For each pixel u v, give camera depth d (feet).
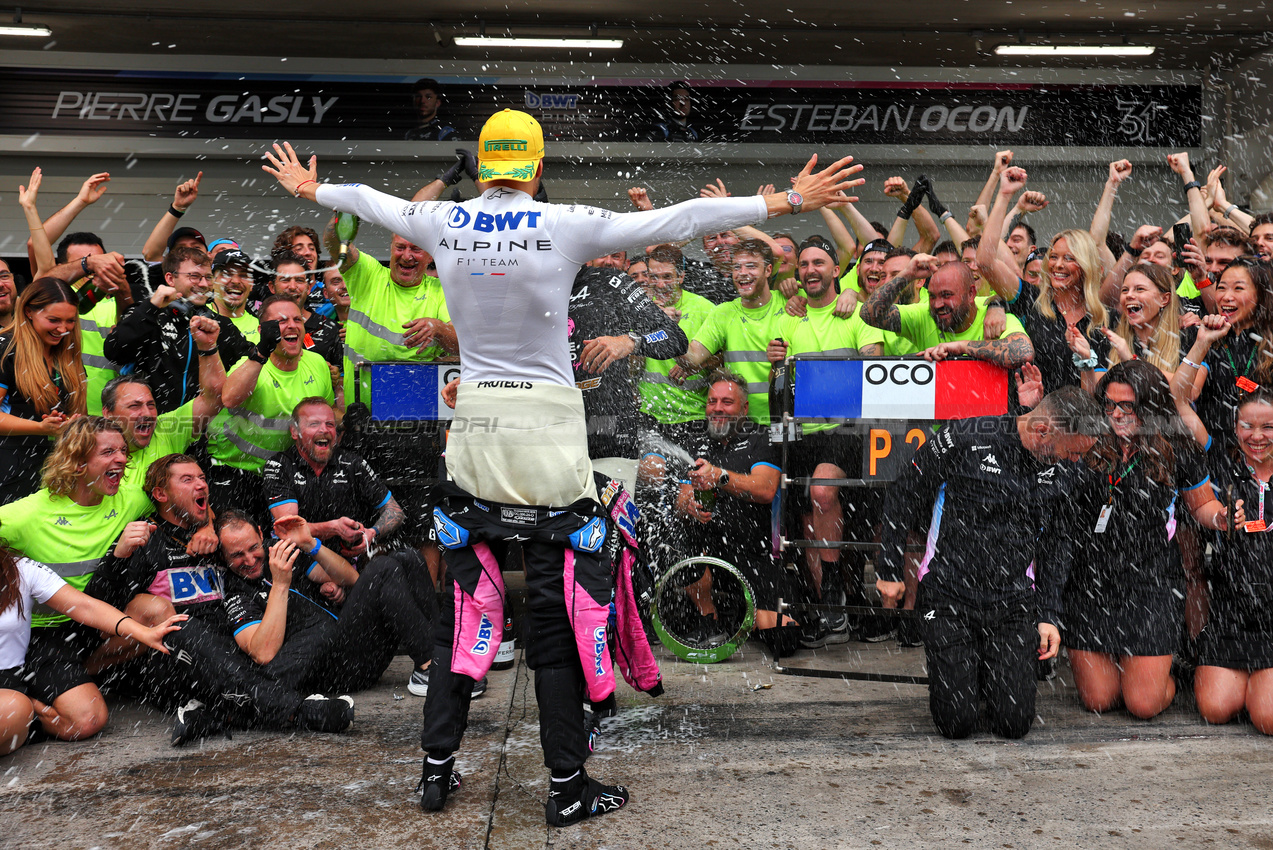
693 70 24.62
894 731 8.86
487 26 23.04
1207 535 9.72
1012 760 8.14
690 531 11.95
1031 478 8.89
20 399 10.70
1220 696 9.06
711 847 6.46
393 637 9.79
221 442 11.39
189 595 9.25
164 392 10.98
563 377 7.00
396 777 7.70
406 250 12.27
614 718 9.21
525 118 6.89
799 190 6.73
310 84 24.09
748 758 8.16
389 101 24.27
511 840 6.56
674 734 8.75
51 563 9.22
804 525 11.71
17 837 6.60
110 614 8.82
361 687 10.02
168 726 9.07
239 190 24.27
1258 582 8.95
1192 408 10.10
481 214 6.71
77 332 10.94
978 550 8.80
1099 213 14.67
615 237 6.63
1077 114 24.97
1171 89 24.93
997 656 8.71
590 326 10.40
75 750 8.37
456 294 6.82
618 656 7.83
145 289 12.40
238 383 11.05
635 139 24.77
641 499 12.06
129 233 24.04
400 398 11.07
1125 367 9.50
